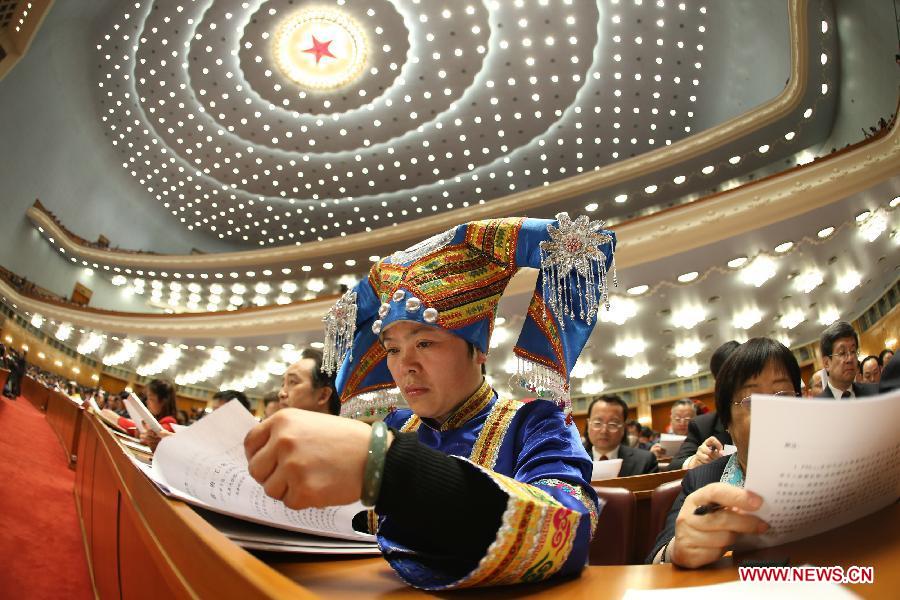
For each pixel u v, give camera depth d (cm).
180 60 1962
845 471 54
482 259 112
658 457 400
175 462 78
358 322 131
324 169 2236
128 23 1888
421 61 1952
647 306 1239
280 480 54
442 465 62
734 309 1259
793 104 1538
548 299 104
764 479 55
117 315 1764
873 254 1080
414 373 108
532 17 1816
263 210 2416
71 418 612
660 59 1841
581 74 1906
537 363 102
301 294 2406
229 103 2064
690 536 62
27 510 334
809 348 1418
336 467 55
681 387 1681
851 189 990
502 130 2062
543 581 65
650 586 57
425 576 64
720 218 1062
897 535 56
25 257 2030
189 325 1648
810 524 60
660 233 1094
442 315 104
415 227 2022
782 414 50
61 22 1767
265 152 2198
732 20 1672
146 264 2214
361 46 1938
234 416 88
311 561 75
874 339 1225
